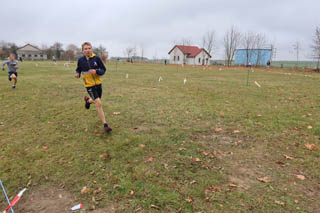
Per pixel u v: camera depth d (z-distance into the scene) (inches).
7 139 161.9
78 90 366.3
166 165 128.0
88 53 168.6
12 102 272.4
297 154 141.9
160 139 163.9
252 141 162.1
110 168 124.6
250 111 241.4
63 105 260.1
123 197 101.3
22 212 93.6
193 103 278.4
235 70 1244.5
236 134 175.3
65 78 550.0
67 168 124.6
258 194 103.3
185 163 130.7
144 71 908.6
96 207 95.7
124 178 115.1
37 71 771.4
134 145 153.5
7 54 3157.0
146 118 213.0
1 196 102.9
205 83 498.9
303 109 251.6
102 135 170.7
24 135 169.6
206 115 225.3
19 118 209.6
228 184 110.8
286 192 104.8
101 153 141.9
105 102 278.5
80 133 174.4
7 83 435.8
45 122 198.8
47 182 112.7
